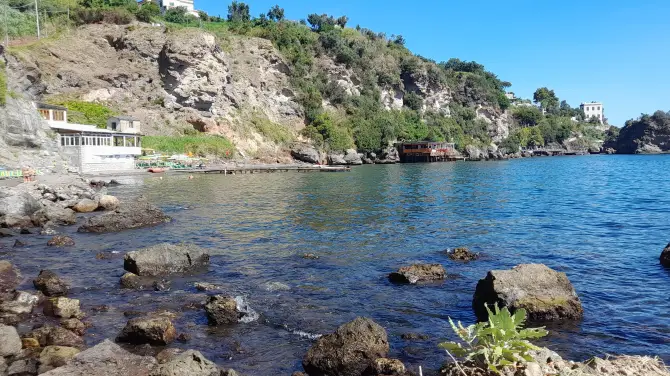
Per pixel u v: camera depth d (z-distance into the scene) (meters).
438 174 72.94
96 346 8.92
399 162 117.81
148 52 85.25
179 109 85.44
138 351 10.10
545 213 31.89
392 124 121.62
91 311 12.52
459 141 142.62
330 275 16.48
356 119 115.75
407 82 146.75
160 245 17.19
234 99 93.44
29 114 47.47
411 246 21.38
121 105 79.44
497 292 12.27
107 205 32.22
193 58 86.00
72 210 30.75
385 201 38.16
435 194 43.75
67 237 21.67
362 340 9.59
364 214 31.08
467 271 17.00
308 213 31.34
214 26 117.56
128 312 12.34
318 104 111.19
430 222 28.02
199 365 8.44
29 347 9.88
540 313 11.88
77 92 76.19
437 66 161.12
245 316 12.11
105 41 83.69
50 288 13.97
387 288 14.95
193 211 31.86
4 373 8.63
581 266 17.66
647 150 176.00
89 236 23.31
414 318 12.33
